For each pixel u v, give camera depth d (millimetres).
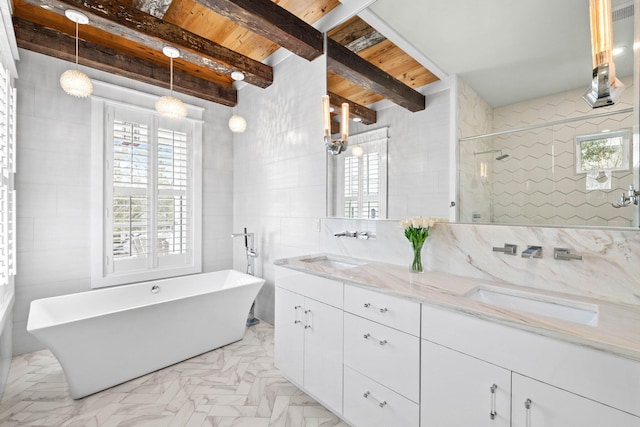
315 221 2594
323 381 1716
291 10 2332
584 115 1248
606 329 906
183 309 2320
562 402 884
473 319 1081
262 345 2643
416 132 1819
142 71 2873
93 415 1720
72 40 2471
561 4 1314
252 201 3404
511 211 1458
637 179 1127
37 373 2143
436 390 1193
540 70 1362
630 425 775
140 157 3033
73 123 2646
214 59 2609
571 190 1286
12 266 2127
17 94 2375
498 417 1015
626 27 1153
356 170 2205
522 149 1414
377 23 2006
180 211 3312
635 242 1152
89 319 1865
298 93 2762
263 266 3223
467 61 1592
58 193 2566
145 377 2111
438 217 1731
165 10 2281
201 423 1661
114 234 2859
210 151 3582
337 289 1630
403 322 1312
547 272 1359
